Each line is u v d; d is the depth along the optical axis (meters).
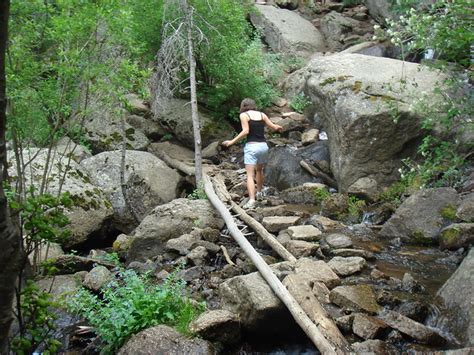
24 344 3.22
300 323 4.13
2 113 2.21
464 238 5.62
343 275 5.12
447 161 7.32
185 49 10.01
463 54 6.88
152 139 11.40
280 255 5.84
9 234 2.45
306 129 10.70
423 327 4.00
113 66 6.41
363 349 3.80
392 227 6.28
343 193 7.91
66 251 7.47
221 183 8.57
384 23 14.67
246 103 7.93
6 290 2.53
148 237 6.73
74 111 6.74
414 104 6.91
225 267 5.68
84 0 5.68
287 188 8.77
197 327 4.28
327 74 8.95
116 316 4.42
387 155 7.75
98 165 9.19
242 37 12.08
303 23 15.55
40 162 8.03
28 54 5.68
